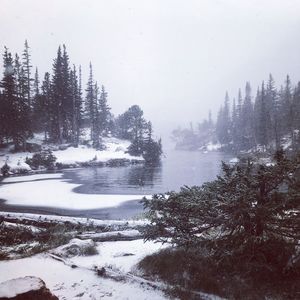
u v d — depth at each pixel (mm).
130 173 47562
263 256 6344
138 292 6355
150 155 71500
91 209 22516
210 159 76062
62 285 6770
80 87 77125
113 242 10648
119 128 97625
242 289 6098
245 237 6637
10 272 7652
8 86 60281
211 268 6879
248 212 6508
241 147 93062
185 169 52875
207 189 7754
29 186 34188
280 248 6469
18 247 10039
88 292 6395
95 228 12852
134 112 92125
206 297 6027
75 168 56938
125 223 12906
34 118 73438
